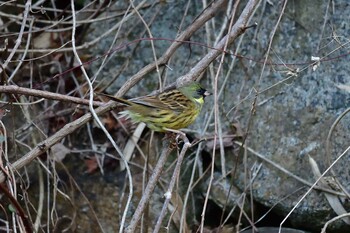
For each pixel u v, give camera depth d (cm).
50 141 824
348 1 998
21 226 762
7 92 781
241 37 1018
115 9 1114
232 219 1003
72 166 1086
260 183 974
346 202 931
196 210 1020
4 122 1077
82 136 1099
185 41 930
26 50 952
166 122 815
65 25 1152
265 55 952
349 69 976
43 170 1068
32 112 1089
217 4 966
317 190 943
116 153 1082
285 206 955
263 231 954
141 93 1075
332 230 941
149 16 1103
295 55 1008
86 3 1145
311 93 990
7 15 1058
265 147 991
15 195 779
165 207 679
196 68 858
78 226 1047
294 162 972
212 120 1019
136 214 715
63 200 1058
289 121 992
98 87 1097
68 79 1120
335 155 952
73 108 1080
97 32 1127
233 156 1002
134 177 1063
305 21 1013
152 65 915
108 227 1042
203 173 992
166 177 1038
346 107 968
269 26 1028
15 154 976
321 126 974
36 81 1123
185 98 834
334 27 993
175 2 1101
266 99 1010
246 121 1010
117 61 1105
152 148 1070
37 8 1054
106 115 1093
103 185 1069
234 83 1033
